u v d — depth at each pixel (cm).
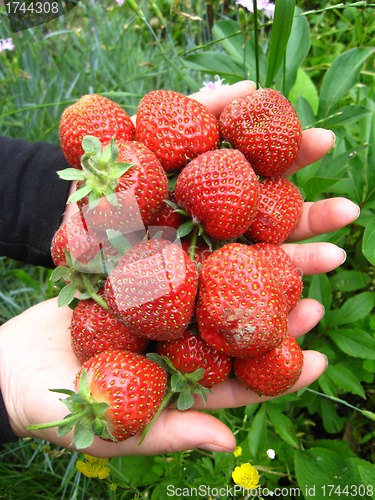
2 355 20
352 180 25
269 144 18
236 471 20
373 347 23
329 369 24
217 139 19
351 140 28
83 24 41
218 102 23
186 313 15
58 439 18
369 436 25
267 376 17
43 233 26
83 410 15
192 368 17
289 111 19
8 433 19
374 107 27
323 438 27
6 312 30
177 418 17
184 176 17
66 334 21
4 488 24
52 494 24
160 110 18
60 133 19
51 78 38
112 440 16
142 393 15
